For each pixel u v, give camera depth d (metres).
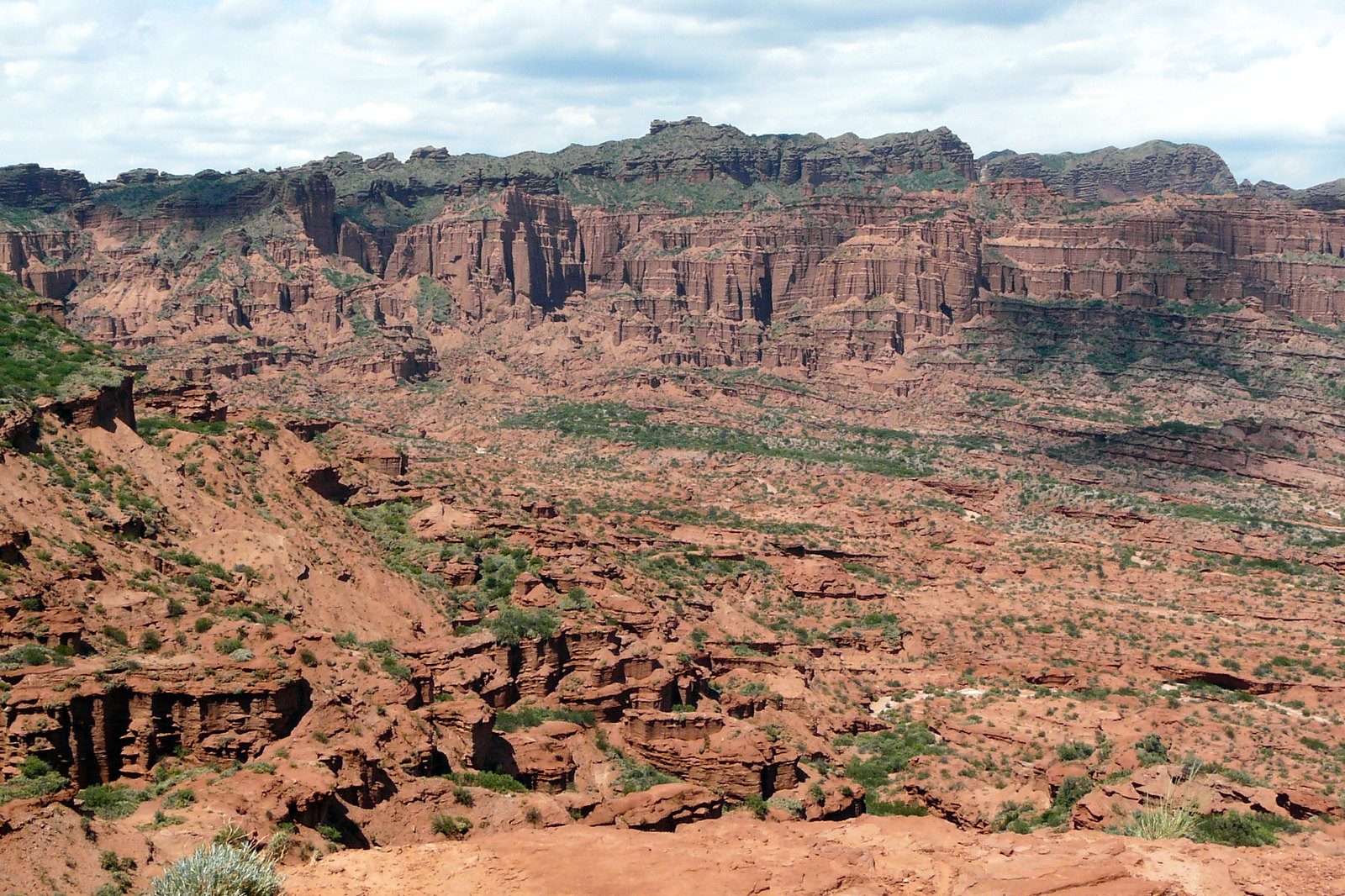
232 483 125.69
